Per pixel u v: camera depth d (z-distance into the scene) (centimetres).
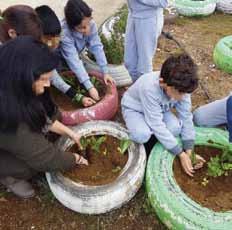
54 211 261
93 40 324
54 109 257
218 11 467
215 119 296
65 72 325
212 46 409
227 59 365
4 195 271
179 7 448
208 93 352
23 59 194
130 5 312
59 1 478
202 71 377
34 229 252
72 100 306
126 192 244
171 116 277
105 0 482
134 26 316
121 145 265
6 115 201
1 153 239
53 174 250
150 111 261
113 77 344
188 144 266
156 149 265
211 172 257
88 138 276
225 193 249
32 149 223
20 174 251
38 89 207
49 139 286
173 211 230
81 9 288
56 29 268
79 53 337
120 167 259
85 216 256
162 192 237
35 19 241
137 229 251
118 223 254
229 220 224
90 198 237
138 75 342
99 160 265
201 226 223
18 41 198
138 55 329
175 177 256
